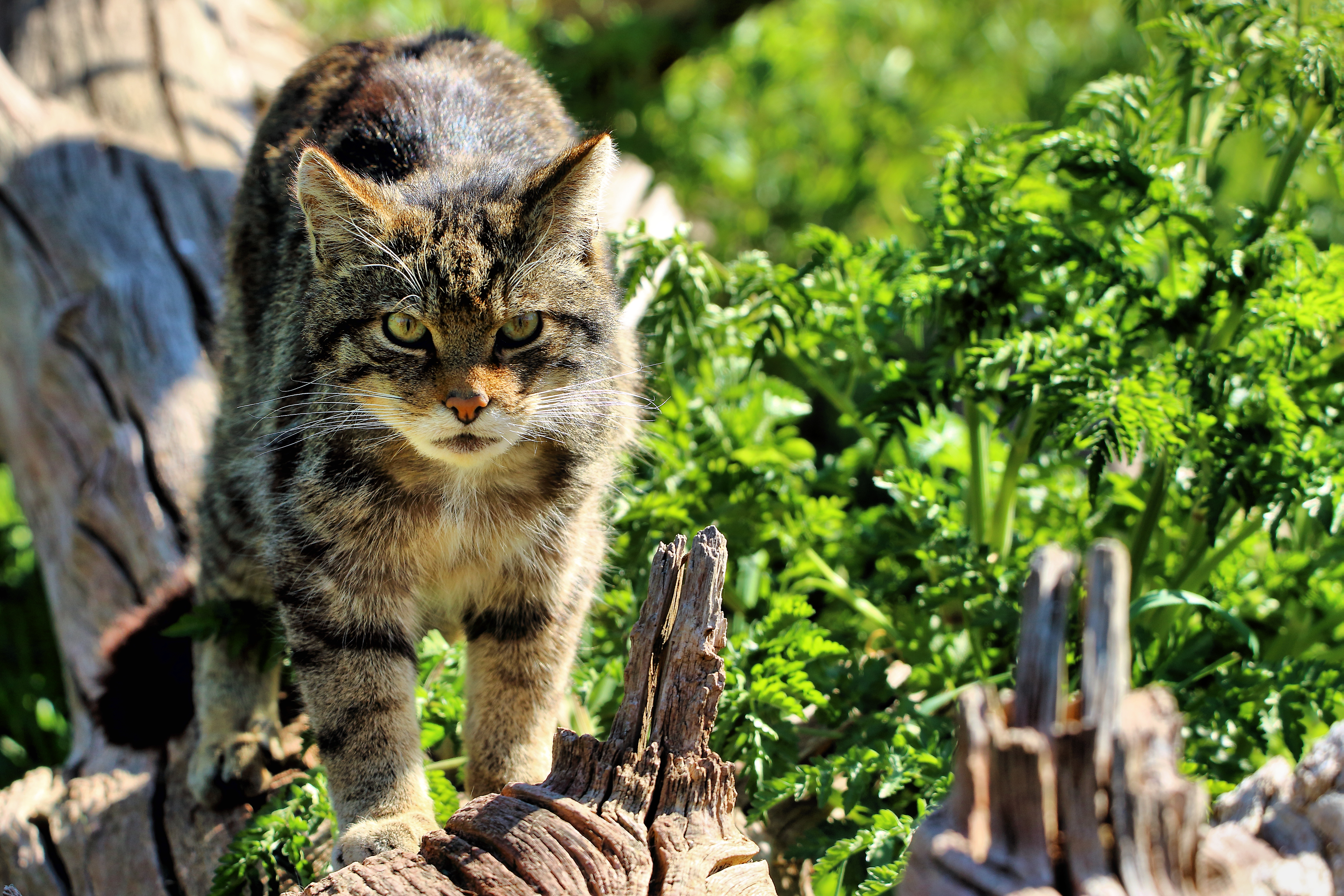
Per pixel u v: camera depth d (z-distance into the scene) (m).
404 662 2.89
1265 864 1.75
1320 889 1.76
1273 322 3.18
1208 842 1.75
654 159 7.11
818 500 3.98
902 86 8.04
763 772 2.95
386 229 2.72
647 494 3.74
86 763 3.48
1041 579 1.64
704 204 7.14
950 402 3.43
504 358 2.80
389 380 2.77
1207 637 3.28
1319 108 3.42
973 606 3.25
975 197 3.55
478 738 2.99
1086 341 3.22
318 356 2.84
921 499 3.45
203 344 4.54
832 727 3.23
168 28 6.01
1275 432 3.11
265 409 3.04
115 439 4.20
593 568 3.11
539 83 3.74
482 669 3.04
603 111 7.38
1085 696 1.61
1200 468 3.25
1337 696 2.92
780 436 4.14
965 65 8.67
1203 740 2.97
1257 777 1.95
